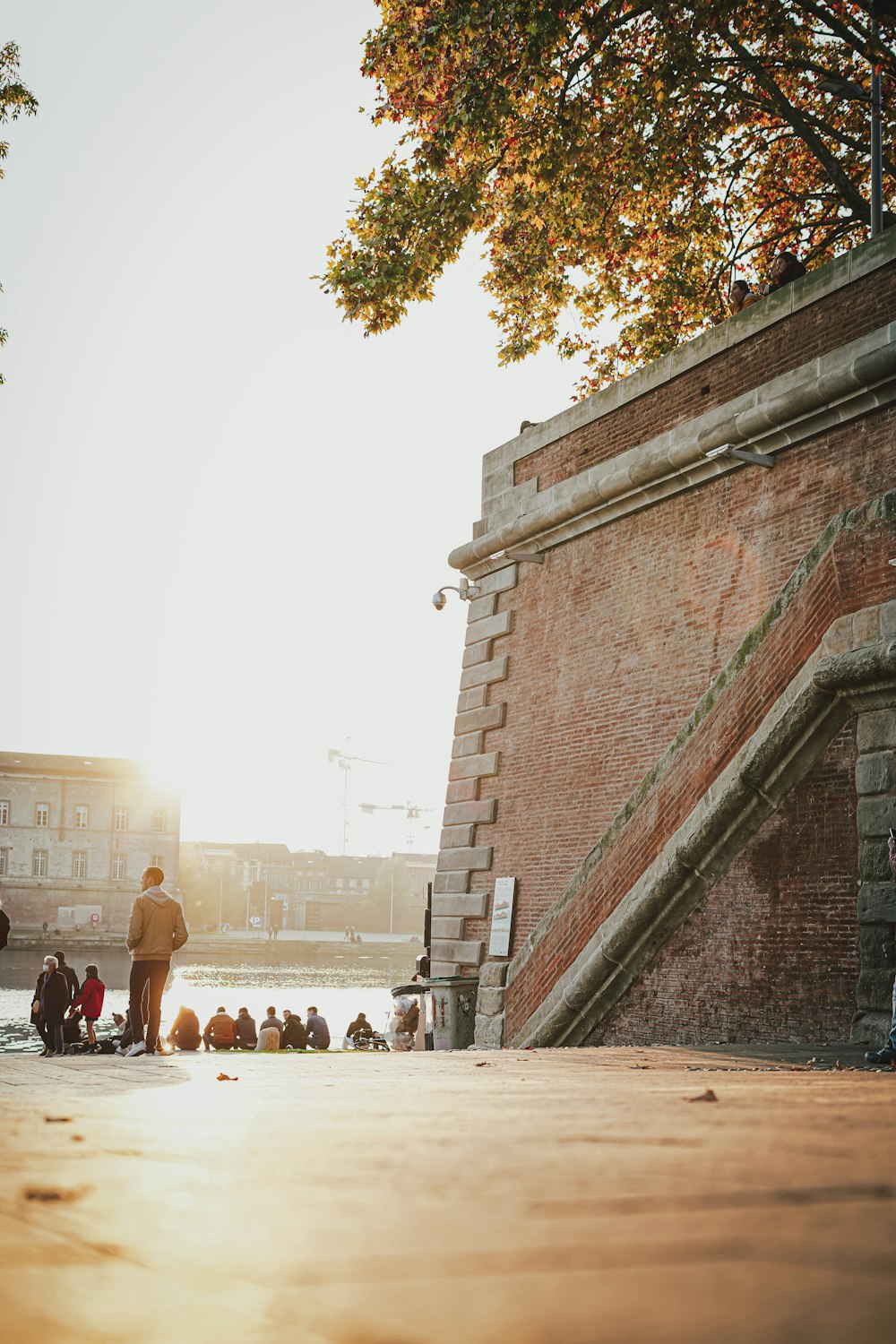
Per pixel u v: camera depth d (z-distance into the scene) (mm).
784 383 15180
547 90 19641
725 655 15812
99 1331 722
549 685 19141
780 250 24828
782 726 14156
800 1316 702
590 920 16781
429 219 19234
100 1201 1338
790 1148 1838
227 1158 1833
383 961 121875
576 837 17938
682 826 15383
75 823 111438
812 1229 1021
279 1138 2211
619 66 19875
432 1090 4734
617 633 17828
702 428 16375
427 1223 1123
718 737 15148
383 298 19250
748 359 15969
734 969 14695
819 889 13797
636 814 16234
